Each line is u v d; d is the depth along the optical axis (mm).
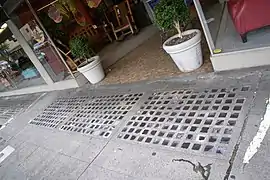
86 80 6117
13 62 7383
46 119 5336
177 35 4133
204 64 4016
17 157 4336
